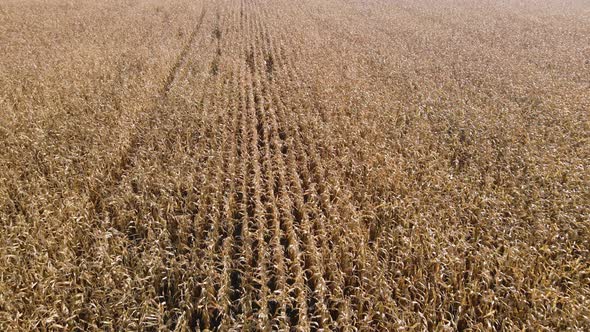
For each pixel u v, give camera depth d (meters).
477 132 12.70
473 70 19.22
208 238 8.19
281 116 13.80
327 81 16.84
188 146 11.42
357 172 10.66
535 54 22.72
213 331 6.60
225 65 18.77
